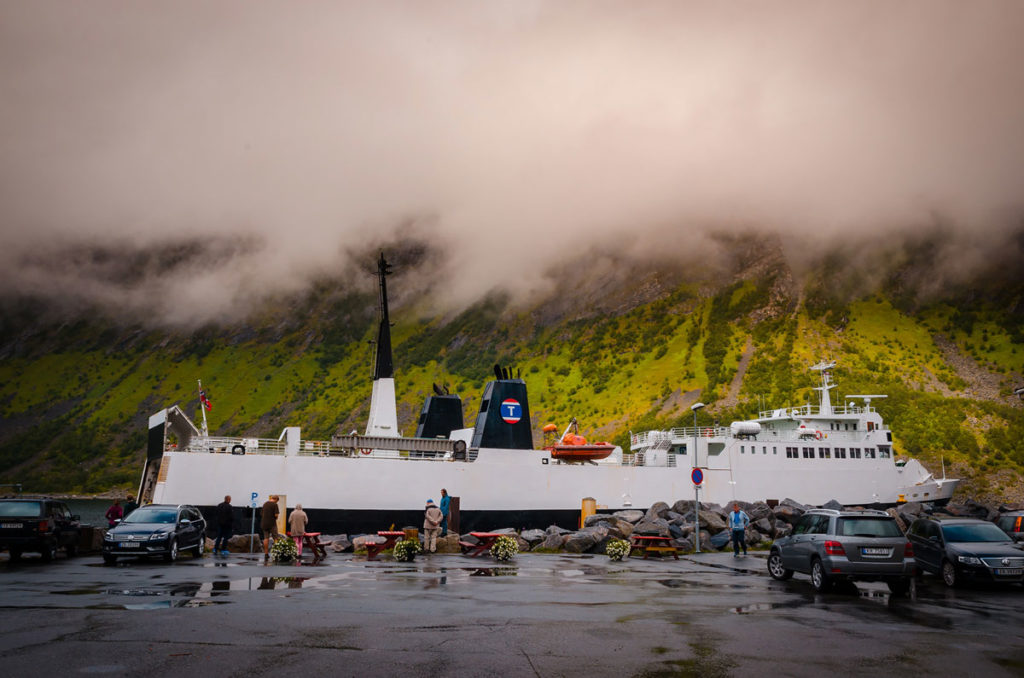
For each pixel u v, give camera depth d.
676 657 10.27
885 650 11.09
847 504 53.94
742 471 51.84
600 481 46.56
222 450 38.34
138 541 23.06
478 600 15.45
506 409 44.88
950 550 20.59
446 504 30.55
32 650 9.96
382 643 10.73
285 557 25.03
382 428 47.19
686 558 28.34
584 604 15.14
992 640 12.12
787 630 12.55
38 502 24.69
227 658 9.64
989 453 177.00
